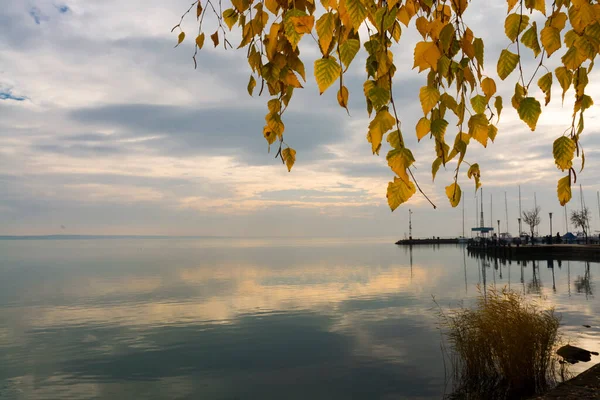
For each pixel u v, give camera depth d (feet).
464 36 4.09
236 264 187.73
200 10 5.35
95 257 271.28
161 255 296.51
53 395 34.47
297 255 275.18
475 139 4.29
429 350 42.16
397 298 79.51
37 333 56.29
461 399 26.50
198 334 53.88
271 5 4.81
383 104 3.79
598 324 49.78
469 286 95.66
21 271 158.61
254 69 4.89
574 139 4.70
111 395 34.17
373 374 36.06
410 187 3.63
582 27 4.39
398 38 4.70
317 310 68.69
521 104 4.32
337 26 3.99
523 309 27.48
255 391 33.78
